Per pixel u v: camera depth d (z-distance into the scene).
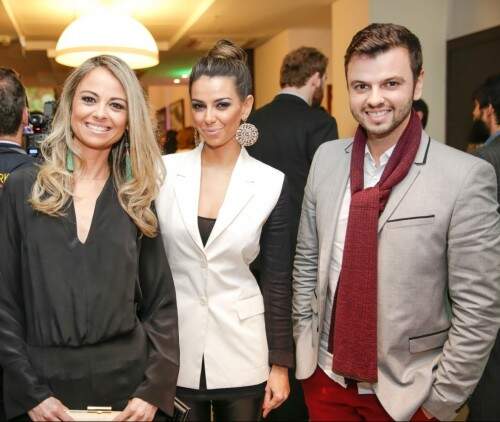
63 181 1.45
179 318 1.63
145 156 1.51
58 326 1.39
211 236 1.59
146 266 1.54
